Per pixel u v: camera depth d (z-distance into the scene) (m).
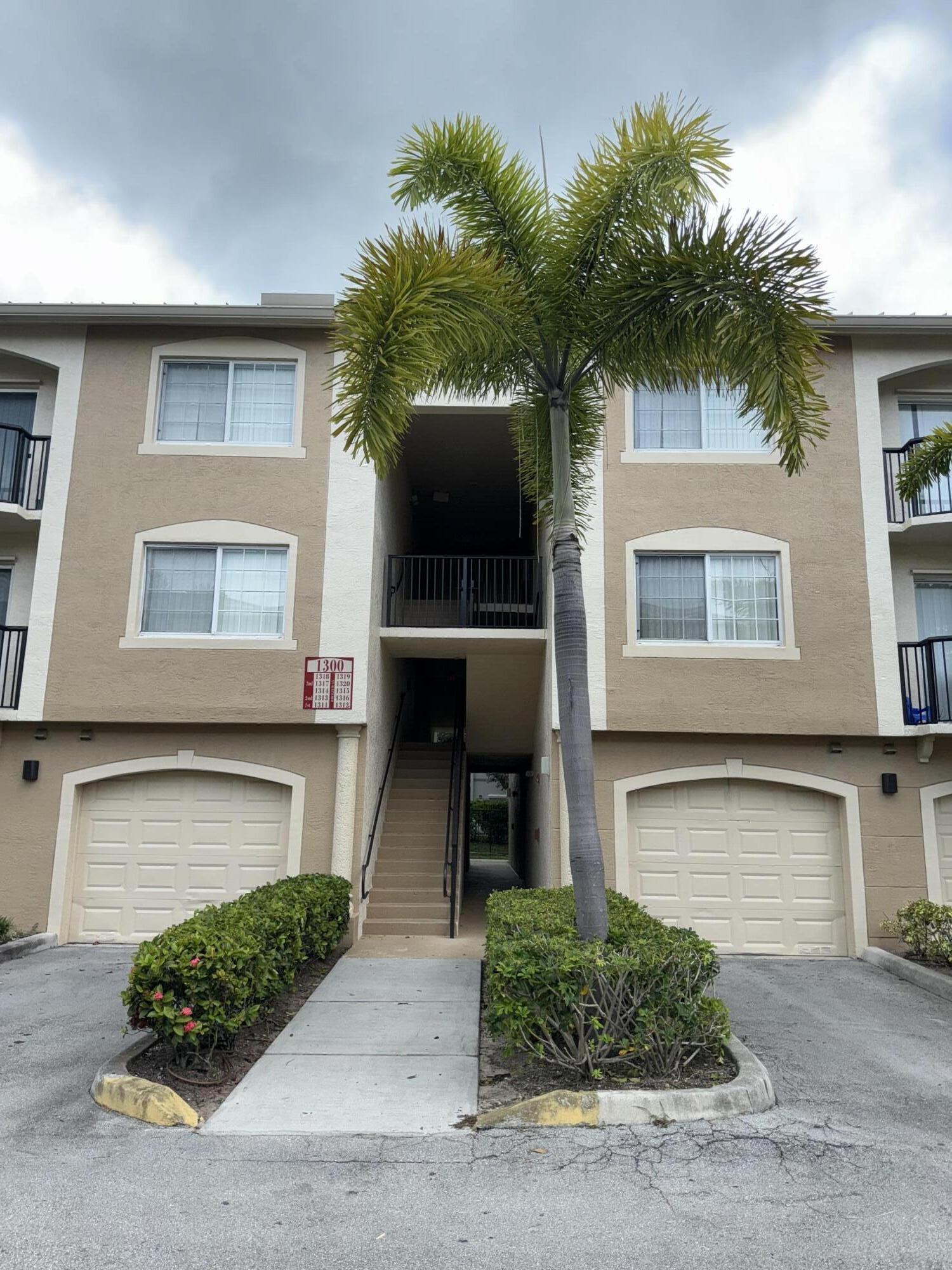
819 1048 6.72
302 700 10.77
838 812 10.84
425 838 12.27
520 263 7.51
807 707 10.68
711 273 6.73
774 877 10.77
